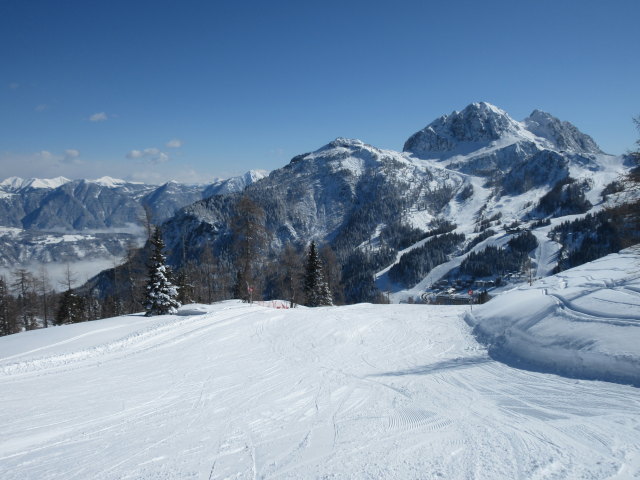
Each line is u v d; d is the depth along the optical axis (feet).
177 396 30.17
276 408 27.09
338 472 17.13
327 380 34.50
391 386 31.96
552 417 22.35
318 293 137.39
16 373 37.68
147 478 17.48
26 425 24.35
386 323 64.95
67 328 69.62
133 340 52.37
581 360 31.60
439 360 41.47
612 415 21.79
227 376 36.24
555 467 16.28
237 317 67.92
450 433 20.94
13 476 18.01
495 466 16.72
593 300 42.98
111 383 34.01
